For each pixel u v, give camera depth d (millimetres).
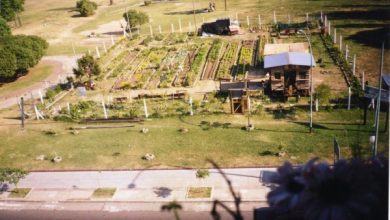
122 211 29812
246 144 36312
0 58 56875
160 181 32469
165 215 28844
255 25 76438
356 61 52594
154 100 49219
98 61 64938
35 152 39281
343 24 68750
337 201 3426
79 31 87875
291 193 3625
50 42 81125
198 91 50594
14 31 94188
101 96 52344
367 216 3355
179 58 62844
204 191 30469
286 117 40938
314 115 40531
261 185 30109
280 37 67250
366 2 81250
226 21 73125
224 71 55500
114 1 119312
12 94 56375
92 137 41219
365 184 3488
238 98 42562
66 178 34469
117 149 38062
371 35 61344
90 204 30953
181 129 40219
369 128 35562
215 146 36594
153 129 41344
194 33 74688
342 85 46906
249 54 60719
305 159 32750
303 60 45312
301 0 92000
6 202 32156
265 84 48750
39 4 127562
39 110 49312
